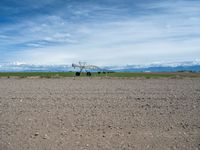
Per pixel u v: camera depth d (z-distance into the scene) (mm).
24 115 10805
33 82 29812
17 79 36438
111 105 12977
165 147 7203
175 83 28156
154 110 11734
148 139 7852
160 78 38906
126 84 26562
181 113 11086
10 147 7219
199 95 16797
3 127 9070
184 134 8289
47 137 8023
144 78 38969
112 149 7078
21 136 8117
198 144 7418
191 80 33844
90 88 21766
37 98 15430
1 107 12570
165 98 15367
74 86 23891
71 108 12203
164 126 9148
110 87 22781
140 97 15766
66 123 9555
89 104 13258
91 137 8047
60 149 7094
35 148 7156
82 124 9406
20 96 16406
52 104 13281
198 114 10891
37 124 9430
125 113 11109
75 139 7867
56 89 20859
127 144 7445
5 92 18719
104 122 9672
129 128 8930
